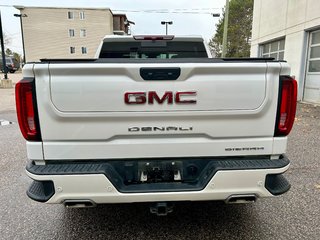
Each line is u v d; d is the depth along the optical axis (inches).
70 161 88.4
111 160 89.8
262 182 89.0
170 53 181.2
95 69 82.7
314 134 262.7
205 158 92.2
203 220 116.6
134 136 88.6
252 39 716.0
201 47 179.8
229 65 85.2
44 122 85.0
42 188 87.8
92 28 1851.6
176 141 89.8
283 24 555.5
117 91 84.7
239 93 87.1
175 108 86.9
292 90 88.6
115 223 114.9
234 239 103.4
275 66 86.3
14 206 129.5
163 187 89.7
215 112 87.7
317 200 132.3
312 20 459.8
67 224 114.4
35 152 86.9
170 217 119.0
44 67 81.7
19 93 83.2
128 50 178.7
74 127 86.0
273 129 90.4
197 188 89.2
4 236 106.0
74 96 83.8
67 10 1820.9
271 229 109.4
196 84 86.0
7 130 289.3
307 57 491.5
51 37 1836.9
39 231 109.5
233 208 126.0
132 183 92.0
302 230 108.4
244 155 91.8
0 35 813.2
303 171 168.4
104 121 86.3
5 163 187.9
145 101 85.7
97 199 86.8
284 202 130.7
